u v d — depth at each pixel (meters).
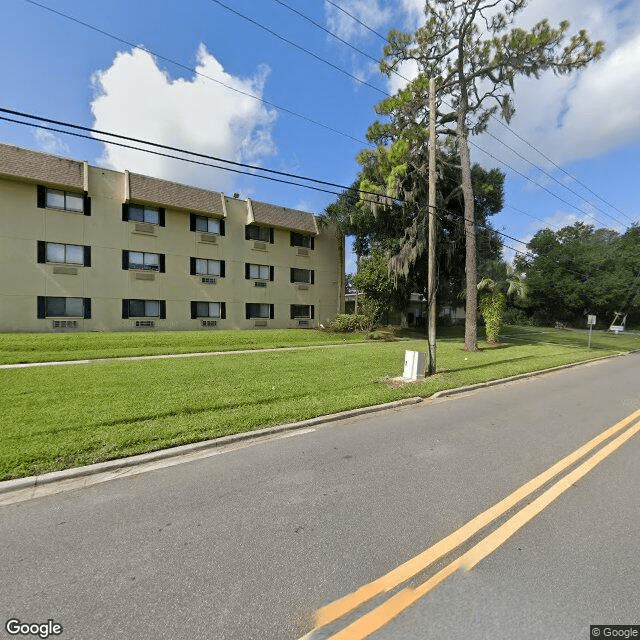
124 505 3.63
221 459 4.77
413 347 18.03
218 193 23.97
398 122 19.61
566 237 61.19
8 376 9.15
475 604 2.35
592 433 5.88
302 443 5.36
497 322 20.84
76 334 16.91
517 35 15.59
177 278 22.45
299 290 27.83
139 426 5.64
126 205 20.78
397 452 5.01
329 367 11.30
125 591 2.48
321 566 2.72
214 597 2.43
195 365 11.20
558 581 2.55
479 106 17.91
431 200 11.11
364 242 27.80
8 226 17.58
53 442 4.94
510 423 6.43
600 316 47.66
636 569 2.68
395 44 17.41
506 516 3.40
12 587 2.52
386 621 2.22
